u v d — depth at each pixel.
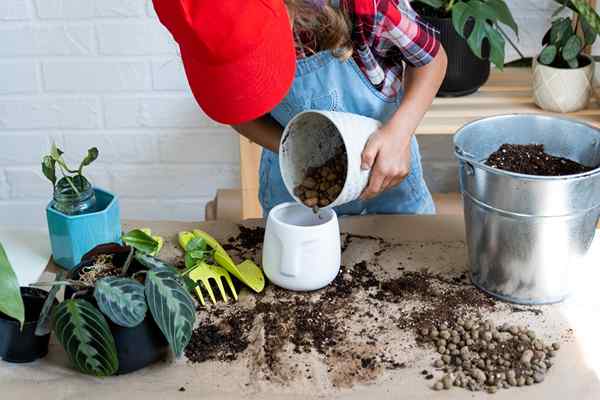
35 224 2.25
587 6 1.67
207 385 0.97
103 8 1.98
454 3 1.75
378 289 1.16
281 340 1.04
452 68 1.78
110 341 0.95
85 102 2.10
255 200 1.94
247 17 0.89
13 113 2.11
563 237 1.06
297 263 1.12
